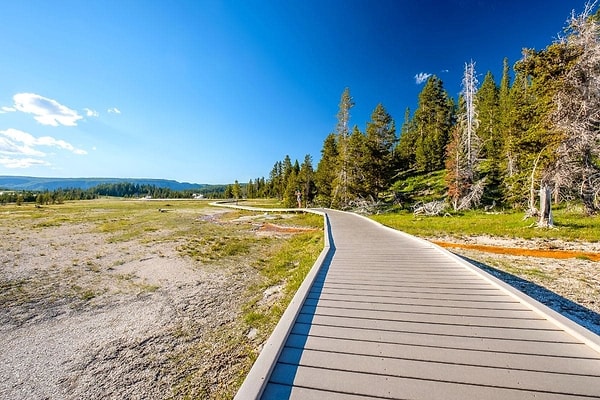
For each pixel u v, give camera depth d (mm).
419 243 9906
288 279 8461
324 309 4215
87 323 6391
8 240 17266
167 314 6754
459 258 7043
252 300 7285
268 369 2682
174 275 10047
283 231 21219
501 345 3139
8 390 4207
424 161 40781
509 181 24766
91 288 8781
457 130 29469
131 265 11555
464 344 3174
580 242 12055
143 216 34406
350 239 10953
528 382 2525
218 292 8164
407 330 3525
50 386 4266
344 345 3203
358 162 33844
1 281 9539
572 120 14383
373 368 2777
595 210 17016
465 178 26828
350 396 2416
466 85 29188
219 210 46531
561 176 14789
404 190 36438
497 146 33031
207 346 5172
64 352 5199
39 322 6488
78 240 17547
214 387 4051
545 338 3273
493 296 4668
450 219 21547
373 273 6133
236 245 15391
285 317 3791
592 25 13852
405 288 5117
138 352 5109
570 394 2375
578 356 2904
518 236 13820
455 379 2588
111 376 4441
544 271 8406
